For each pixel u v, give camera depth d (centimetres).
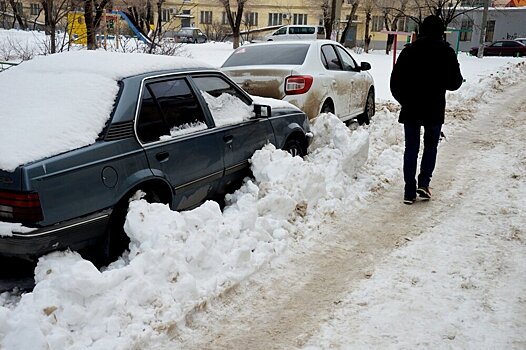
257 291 399
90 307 323
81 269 328
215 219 432
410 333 345
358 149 645
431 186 654
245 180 562
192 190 479
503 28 4775
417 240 492
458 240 489
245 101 570
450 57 557
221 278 392
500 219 538
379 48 5056
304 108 767
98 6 1482
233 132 527
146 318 335
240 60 832
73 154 369
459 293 394
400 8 3359
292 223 505
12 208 345
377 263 446
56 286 324
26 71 462
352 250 472
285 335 346
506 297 387
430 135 584
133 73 442
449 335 341
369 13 3947
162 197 449
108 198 387
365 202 594
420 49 560
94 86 419
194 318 358
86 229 378
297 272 430
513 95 1482
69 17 1448
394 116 1041
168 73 469
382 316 365
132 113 416
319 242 486
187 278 365
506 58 3231
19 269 421
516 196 606
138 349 321
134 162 409
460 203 591
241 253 411
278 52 827
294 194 521
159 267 363
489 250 466
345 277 422
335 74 860
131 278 347
